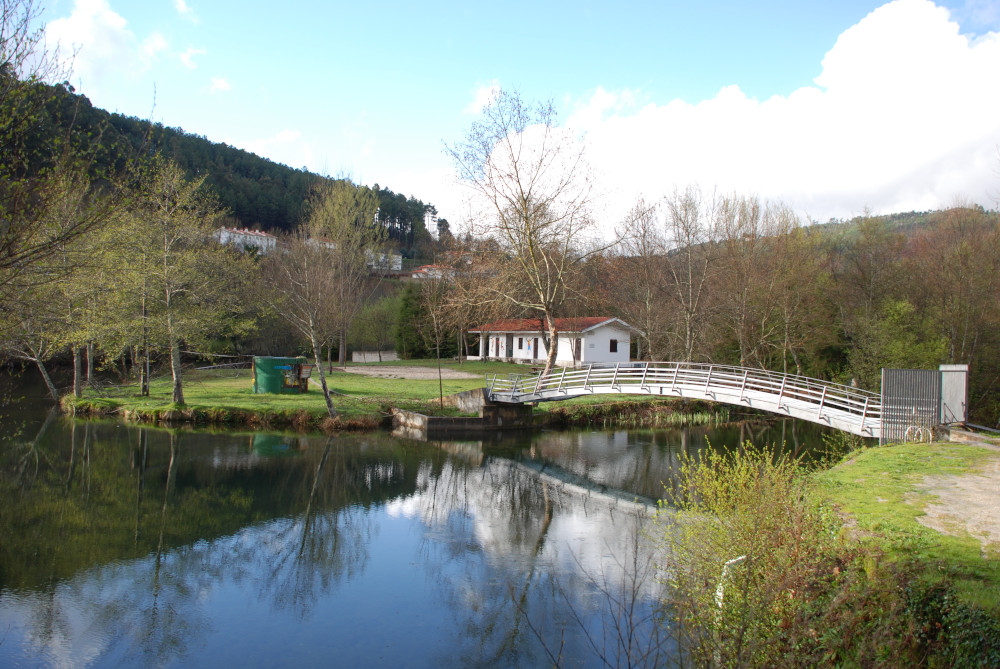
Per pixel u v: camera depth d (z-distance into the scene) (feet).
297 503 52.85
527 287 106.32
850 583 17.95
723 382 76.59
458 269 118.62
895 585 17.76
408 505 53.01
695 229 119.14
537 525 47.47
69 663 27.53
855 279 117.80
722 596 19.13
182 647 29.01
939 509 27.94
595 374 87.25
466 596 34.55
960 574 19.29
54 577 36.81
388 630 30.66
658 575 35.32
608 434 91.20
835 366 121.08
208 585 36.14
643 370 83.15
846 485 33.30
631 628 23.34
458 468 67.62
